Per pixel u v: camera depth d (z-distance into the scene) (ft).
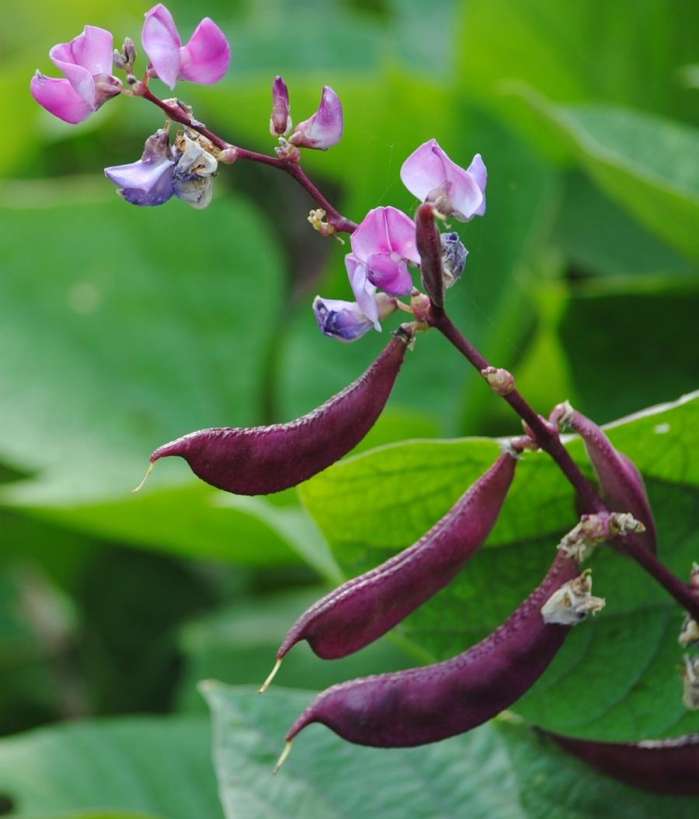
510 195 5.06
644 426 3.80
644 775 3.96
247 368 5.77
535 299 5.11
